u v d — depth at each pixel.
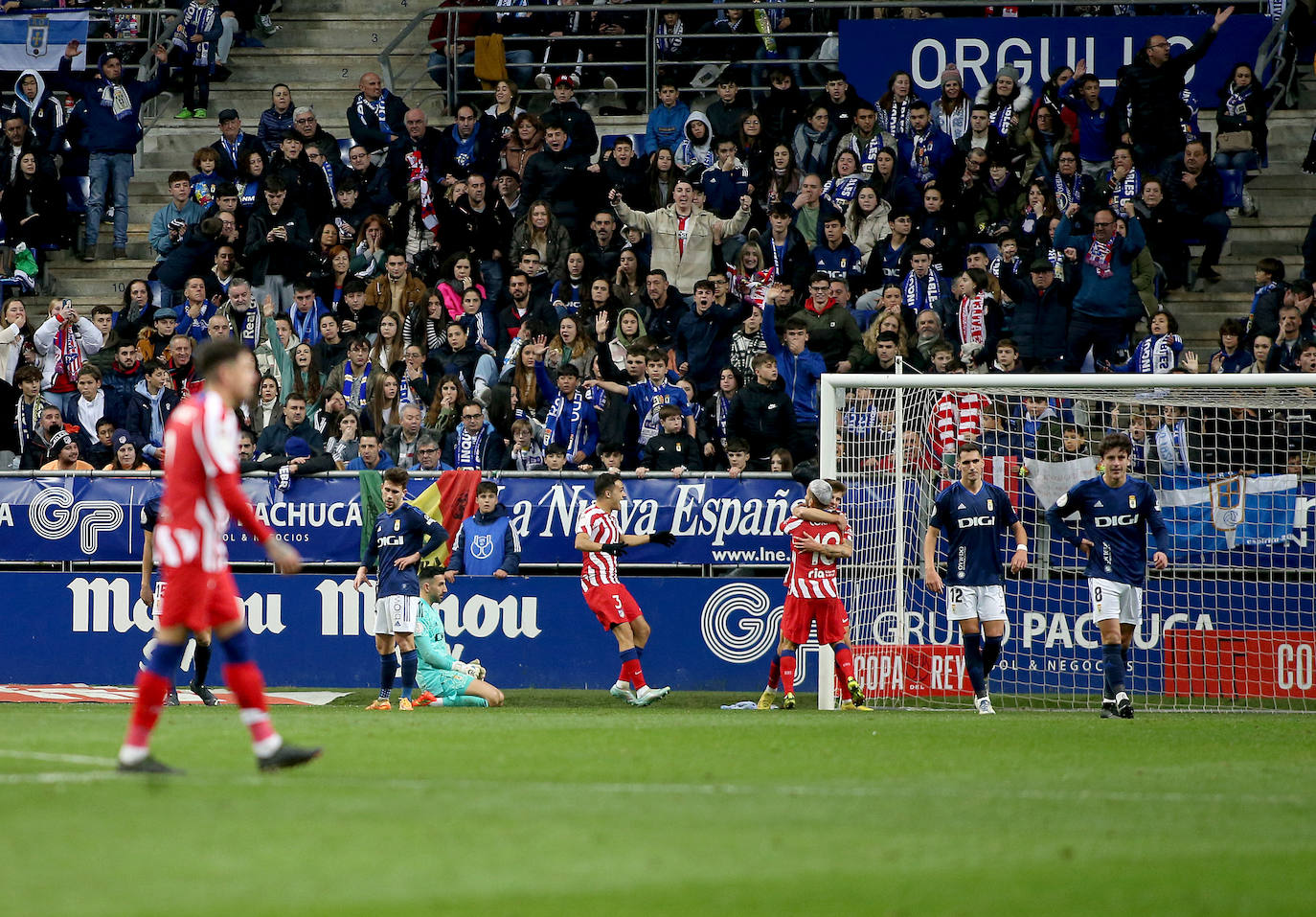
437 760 29.12
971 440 50.72
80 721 38.69
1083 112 75.12
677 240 70.25
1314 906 16.84
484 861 18.52
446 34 86.06
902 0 79.88
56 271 80.00
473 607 55.69
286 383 66.06
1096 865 18.97
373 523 56.56
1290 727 41.56
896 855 19.45
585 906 16.28
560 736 34.81
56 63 82.81
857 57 79.00
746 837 20.66
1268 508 54.28
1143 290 66.75
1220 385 49.78
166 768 25.84
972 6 80.06
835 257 68.81
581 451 59.84
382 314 67.06
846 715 46.34
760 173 73.62
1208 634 54.19
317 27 91.88
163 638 25.61
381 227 71.94
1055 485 55.81
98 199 80.12
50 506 56.88
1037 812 23.47
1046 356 64.88
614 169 73.88
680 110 77.75
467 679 50.97
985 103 75.50
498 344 66.56
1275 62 81.38
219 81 89.50
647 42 83.69
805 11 84.88
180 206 75.69
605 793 24.64
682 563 55.81
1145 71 73.81
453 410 61.38
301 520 56.94
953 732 37.97
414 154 75.00
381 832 20.39
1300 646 53.75
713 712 46.91
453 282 67.12
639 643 51.72
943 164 72.69
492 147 76.69
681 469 56.28
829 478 52.03
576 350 63.66
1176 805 24.48
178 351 66.00
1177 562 54.72
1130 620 46.59
